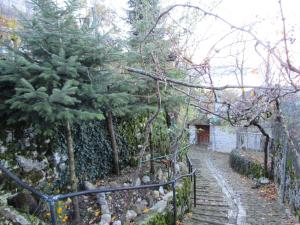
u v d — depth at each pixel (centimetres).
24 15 366
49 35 332
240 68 399
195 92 485
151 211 451
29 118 338
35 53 351
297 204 539
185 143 780
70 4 346
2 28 418
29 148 398
